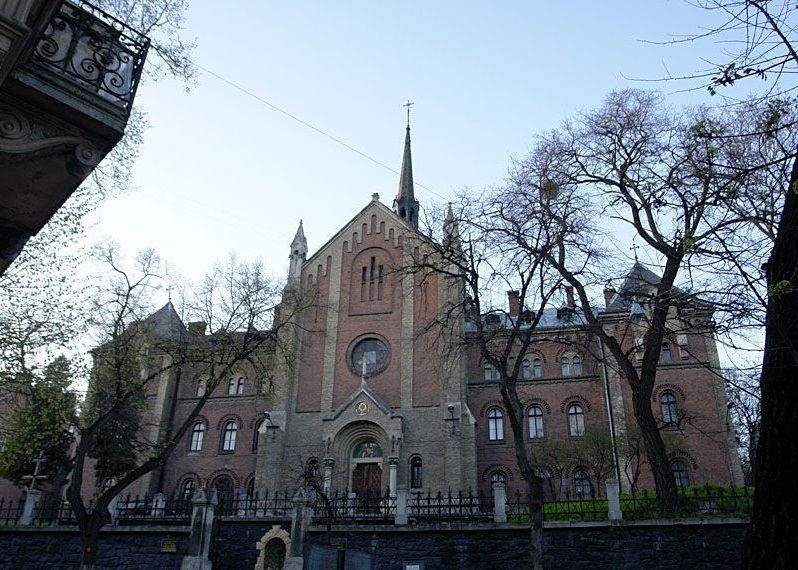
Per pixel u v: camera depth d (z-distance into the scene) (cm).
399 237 4281
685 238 986
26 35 718
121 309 2244
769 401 670
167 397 4581
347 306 4169
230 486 4353
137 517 2388
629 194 2205
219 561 2189
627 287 2291
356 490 3625
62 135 866
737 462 3831
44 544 2280
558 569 1897
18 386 2025
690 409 4006
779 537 627
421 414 3744
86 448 2056
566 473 4044
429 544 2044
